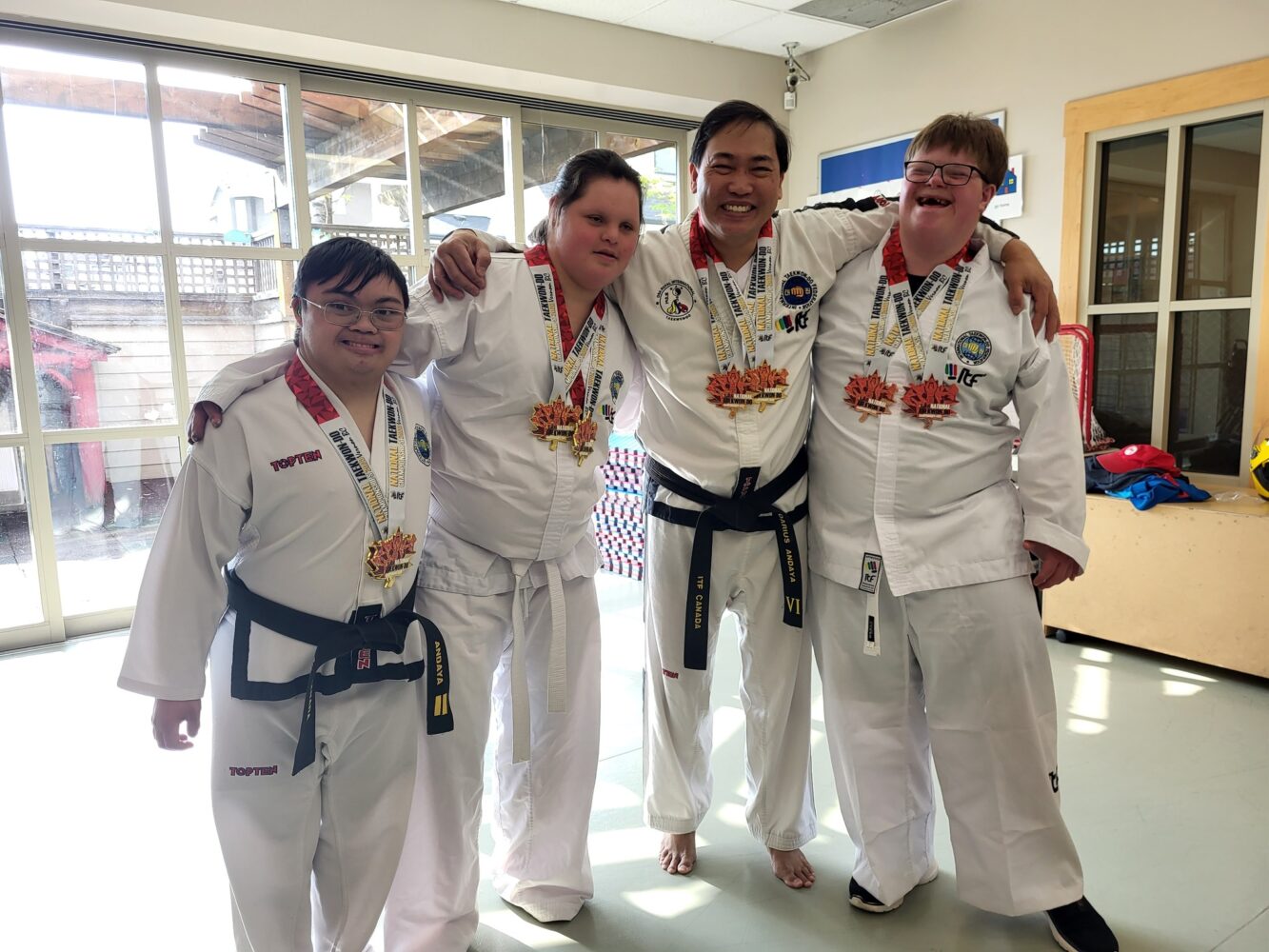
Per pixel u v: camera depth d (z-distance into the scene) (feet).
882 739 6.59
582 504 5.90
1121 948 6.30
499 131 16.84
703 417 6.17
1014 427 6.48
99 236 13.52
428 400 5.99
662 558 6.64
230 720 4.94
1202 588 11.50
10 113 12.75
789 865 7.17
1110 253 13.84
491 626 5.91
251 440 4.74
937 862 7.48
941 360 6.00
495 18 14.89
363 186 15.52
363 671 5.09
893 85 16.49
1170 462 12.46
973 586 6.07
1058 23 13.97
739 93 17.79
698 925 6.66
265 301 14.92
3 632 13.57
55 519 13.79
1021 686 6.16
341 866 5.42
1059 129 14.08
